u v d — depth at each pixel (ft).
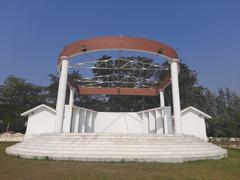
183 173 22.89
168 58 43.34
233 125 136.46
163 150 31.37
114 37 40.11
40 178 20.13
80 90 68.80
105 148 30.91
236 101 224.33
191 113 82.99
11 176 20.88
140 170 23.91
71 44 42.60
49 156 30.53
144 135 34.32
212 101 195.93
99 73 87.56
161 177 20.99
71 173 22.04
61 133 35.73
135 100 140.46
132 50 40.14
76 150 30.89
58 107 41.27
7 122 118.52
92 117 75.46
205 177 21.47
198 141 38.34
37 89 150.71
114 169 24.22
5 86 139.23
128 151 30.45
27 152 32.53
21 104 141.18
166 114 62.59
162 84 63.93
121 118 77.66
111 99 150.51
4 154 36.37
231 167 27.14
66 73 43.06
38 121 81.51
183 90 138.72
